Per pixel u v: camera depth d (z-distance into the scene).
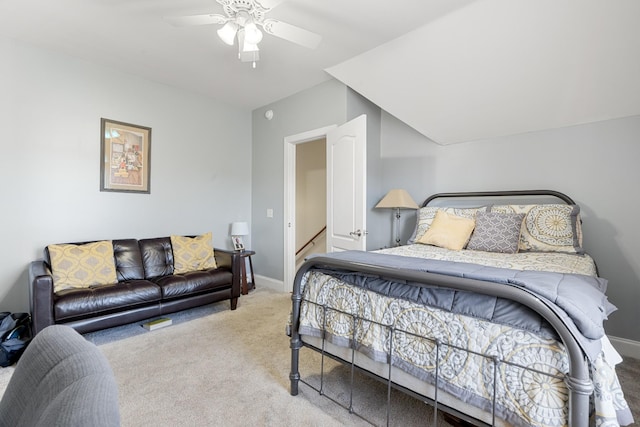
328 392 1.85
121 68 3.24
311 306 1.78
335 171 3.31
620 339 2.35
